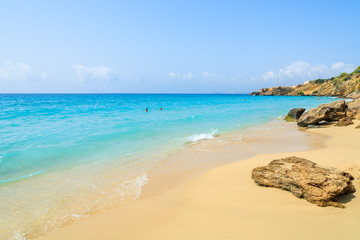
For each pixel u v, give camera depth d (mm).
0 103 64875
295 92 169875
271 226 5297
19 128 20562
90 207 6953
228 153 13406
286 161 8852
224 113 39625
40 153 12797
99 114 34906
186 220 5859
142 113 37688
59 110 41125
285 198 6762
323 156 11102
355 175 7871
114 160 11953
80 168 10641
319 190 6414
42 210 6785
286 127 24359
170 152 13680
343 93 118375
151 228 5582
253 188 7648
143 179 9352
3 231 5766
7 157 11883
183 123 26031
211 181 8758
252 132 21000
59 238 5387
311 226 5223
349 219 5441
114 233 5457
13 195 7734
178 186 8539
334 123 23281
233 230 5203
